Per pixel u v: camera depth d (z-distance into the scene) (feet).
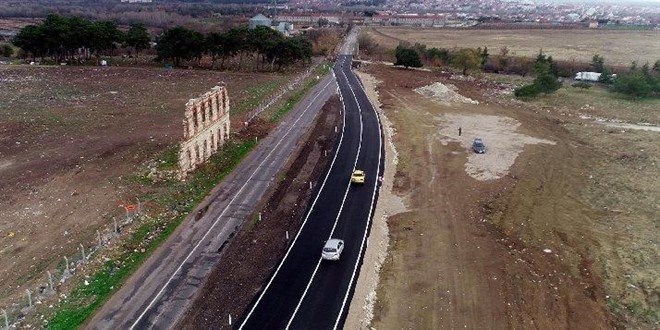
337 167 209.26
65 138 227.61
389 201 177.99
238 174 195.21
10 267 128.57
